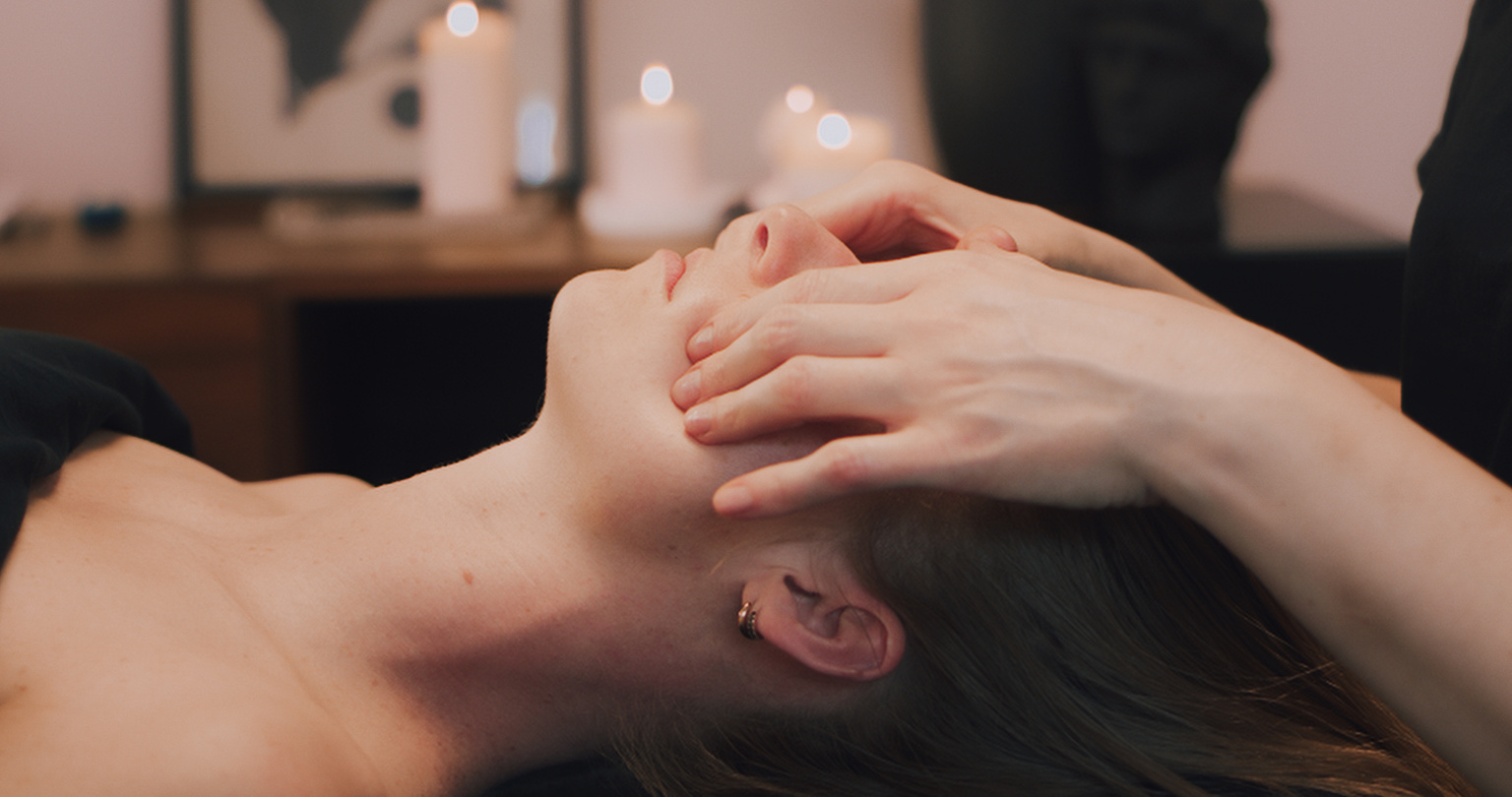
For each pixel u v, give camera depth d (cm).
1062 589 73
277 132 186
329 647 73
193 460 91
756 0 190
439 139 164
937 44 160
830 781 76
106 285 146
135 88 184
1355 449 58
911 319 62
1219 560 74
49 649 64
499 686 77
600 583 74
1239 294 160
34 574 67
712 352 69
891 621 73
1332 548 58
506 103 168
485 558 75
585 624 75
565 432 74
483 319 198
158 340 149
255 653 69
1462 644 57
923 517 73
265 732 60
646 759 78
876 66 193
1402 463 58
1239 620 73
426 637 75
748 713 78
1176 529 73
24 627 65
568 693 78
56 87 182
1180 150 158
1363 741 72
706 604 74
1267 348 61
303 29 183
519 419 202
